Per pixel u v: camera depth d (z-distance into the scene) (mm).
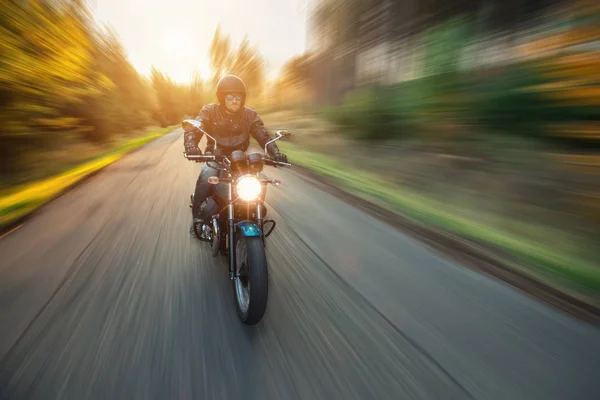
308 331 2555
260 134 3424
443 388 2051
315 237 4465
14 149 8930
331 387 2031
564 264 3590
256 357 2266
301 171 9352
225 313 2750
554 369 2234
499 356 2336
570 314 2822
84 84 13719
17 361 2191
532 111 6875
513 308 2900
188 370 2135
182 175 8250
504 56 8688
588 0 6270
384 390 2018
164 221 4922
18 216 5117
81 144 13688
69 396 1925
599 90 5766
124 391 1966
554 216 4758
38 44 10383
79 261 3654
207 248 3990
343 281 3332
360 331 2568
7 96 8727
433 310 2861
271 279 3363
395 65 13352
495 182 6219
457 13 10969
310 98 23312
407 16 12688
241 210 2908
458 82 9320
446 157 8141
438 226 4863
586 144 5926
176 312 2756
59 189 6855
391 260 3803
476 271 3553
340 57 17844
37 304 2855
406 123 10695
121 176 8289
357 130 12547
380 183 7645
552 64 6754
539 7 7992
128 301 2910
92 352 2279
